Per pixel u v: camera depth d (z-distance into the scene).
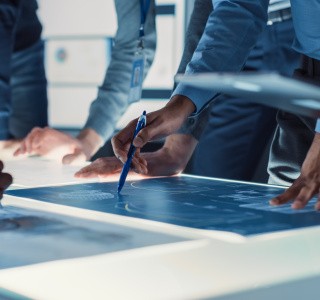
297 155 1.42
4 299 0.51
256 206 0.96
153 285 0.54
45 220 0.83
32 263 0.61
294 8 1.18
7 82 1.87
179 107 1.21
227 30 1.30
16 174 1.38
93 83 3.73
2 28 1.81
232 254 0.65
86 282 0.55
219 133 2.01
